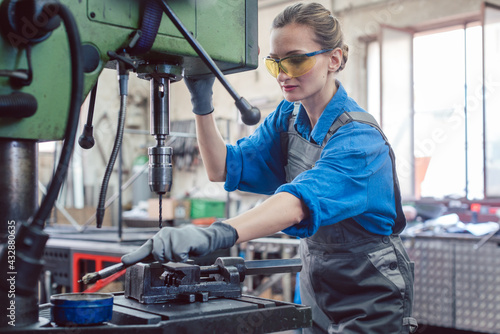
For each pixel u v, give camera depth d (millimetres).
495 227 4078
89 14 1017
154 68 1190
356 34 5539
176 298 1175
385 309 1528
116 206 5254
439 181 5070
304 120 1665
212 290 1223
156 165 1185
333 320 1625
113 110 6477
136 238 3301
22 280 885
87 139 1188
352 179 1257
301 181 1204
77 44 894
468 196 4867
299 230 1200
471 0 5168
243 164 1712
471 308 3963
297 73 1395
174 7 1118
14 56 931
